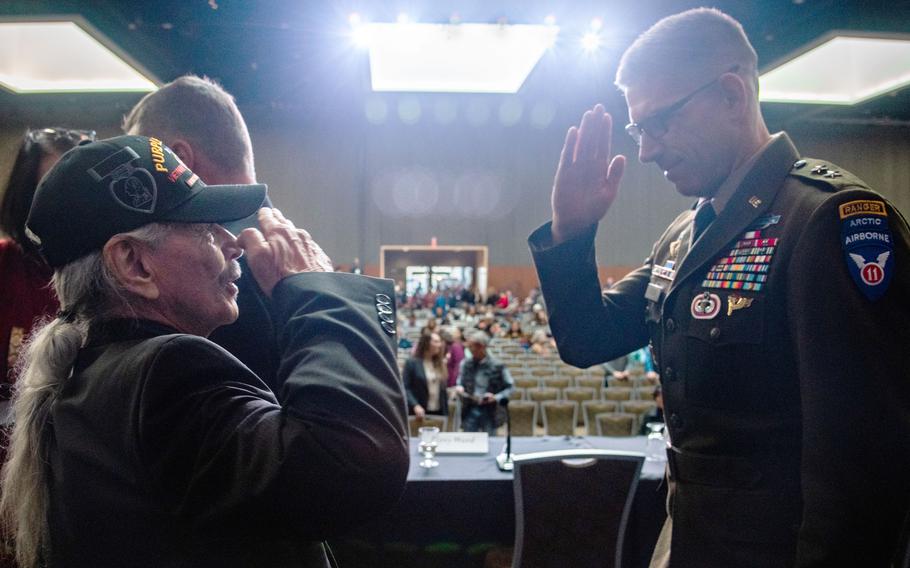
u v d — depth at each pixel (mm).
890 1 4660
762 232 850
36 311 1255
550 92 13891
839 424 696
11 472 630
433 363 4957
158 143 669
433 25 4961
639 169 16422
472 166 16766
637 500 2557
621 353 1153
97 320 640
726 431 840
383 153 16562
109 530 561
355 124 16453
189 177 661
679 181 967
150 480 548
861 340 707
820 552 696
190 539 561
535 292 16297
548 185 16859
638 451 3105
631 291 1159
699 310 885
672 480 954
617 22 5484
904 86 6652
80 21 4934
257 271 691
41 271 1258
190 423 558
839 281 730
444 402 4961
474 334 5020
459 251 19234
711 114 902
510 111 16625
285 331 651
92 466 573
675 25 924
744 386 826
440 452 3053
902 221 777
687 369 896
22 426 635
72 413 601
